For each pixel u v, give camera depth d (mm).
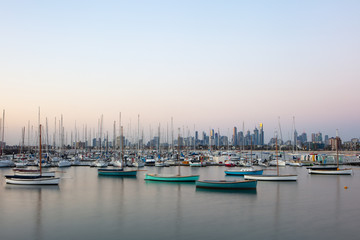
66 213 42219
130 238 32406
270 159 148250
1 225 36812
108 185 67625
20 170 78688
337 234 33906
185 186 66188
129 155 152250
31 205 47031
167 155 154500
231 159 147500
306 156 153875
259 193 57906
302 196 55031
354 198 53312
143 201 50156
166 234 33688
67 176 85375
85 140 173375
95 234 33594
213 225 37000
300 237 32938
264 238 32562
